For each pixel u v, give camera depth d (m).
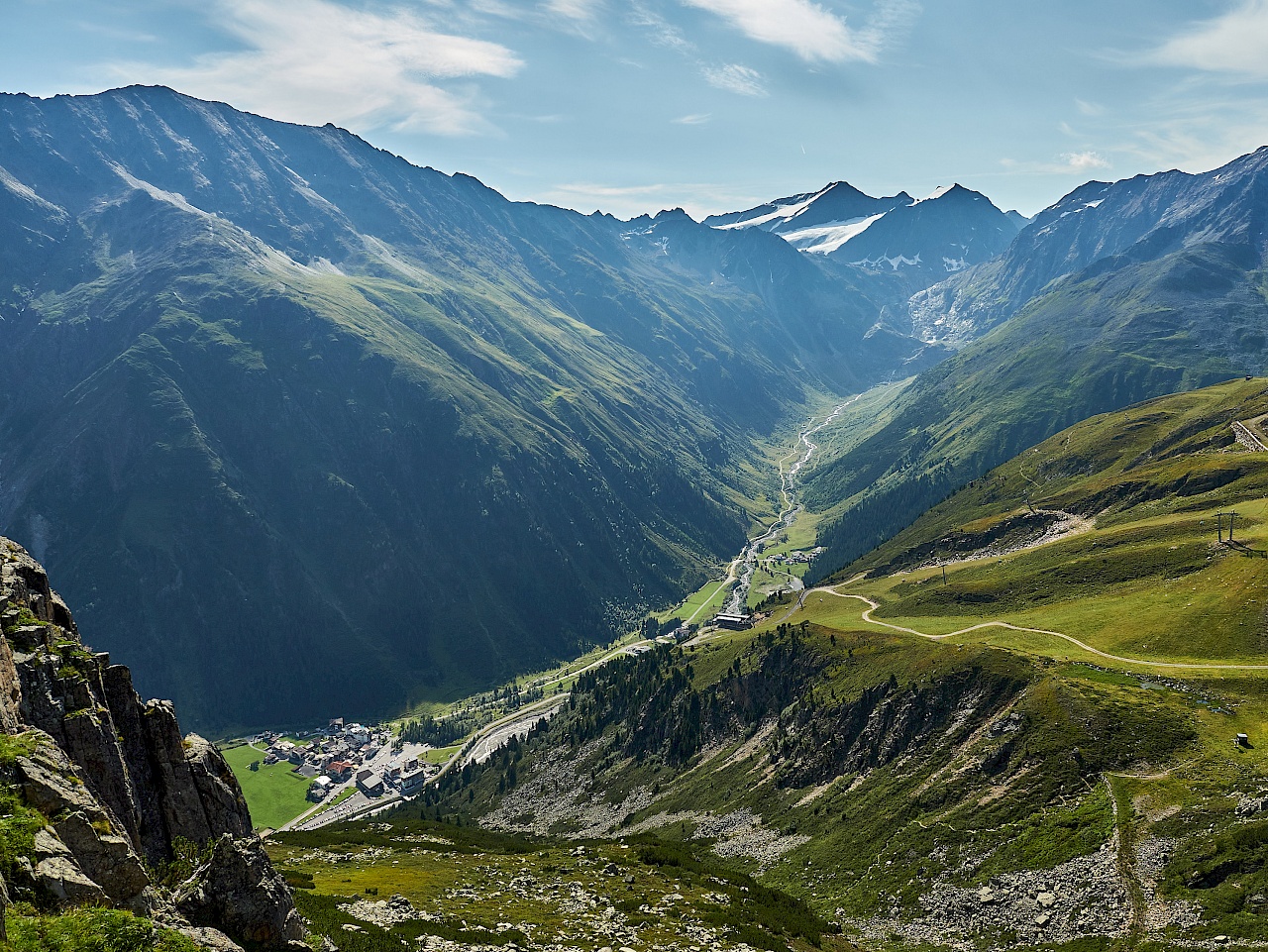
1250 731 117.81
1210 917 85.81
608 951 61.19
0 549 49.06
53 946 27.41
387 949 51.84
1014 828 118.00
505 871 92.12
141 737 46.22
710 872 100.88
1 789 33.28
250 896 40.62
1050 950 92.12
